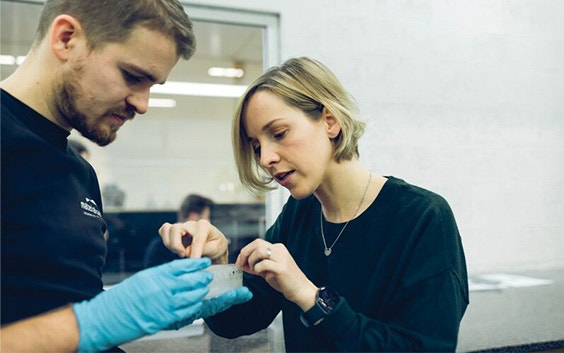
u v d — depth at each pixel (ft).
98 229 3.05
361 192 3.08
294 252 3.45
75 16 2.67
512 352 3.12
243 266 2.85
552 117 5.98
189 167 19.01
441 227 2.69
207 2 6.17
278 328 4.32
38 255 2.46
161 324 2.34
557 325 3.63
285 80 2.78
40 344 2.15
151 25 2.66
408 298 2.56
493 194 5.86
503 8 5.78
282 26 6.05
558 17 5.89
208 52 11.78
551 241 5.85
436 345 2.34
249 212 9.73
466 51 5.85
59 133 2.96
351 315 2.44
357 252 3.00
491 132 5.90
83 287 2.70
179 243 3.03
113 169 18.17
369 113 5.80
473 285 5.08
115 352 2.86
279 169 2.84
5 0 6.74
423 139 5.89
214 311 2.79
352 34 5.95
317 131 2.86
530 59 5.89
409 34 5.91
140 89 2.88
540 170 5.96
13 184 2.52
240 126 3.00
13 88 2.85
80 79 2.74
